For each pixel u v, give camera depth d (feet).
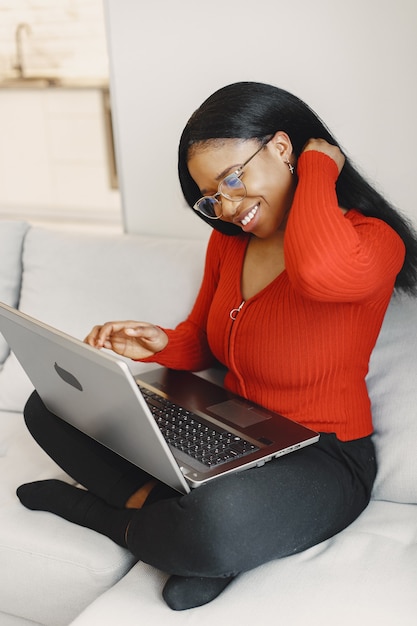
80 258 6.77
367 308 4.82
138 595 4.25
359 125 6.47
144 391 5.46
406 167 6.41
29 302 6.87
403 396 5.25
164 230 7.66
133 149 7.49
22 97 14.84
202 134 4.72
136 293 6.45
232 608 4.03
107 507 4.83
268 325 4.92
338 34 6.29
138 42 7.09
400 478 4.99
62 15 13.12
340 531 4.69
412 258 5.15
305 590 4.10
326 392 4.93
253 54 6.66
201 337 5.82
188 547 4.06
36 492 5.07
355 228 4.78
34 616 4.86
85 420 4.89
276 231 5.13
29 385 6.53
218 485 4.17
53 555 4.66
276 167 4.79
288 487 4.33
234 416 4.99
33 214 15.57
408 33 6.05
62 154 15.03
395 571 4.20
